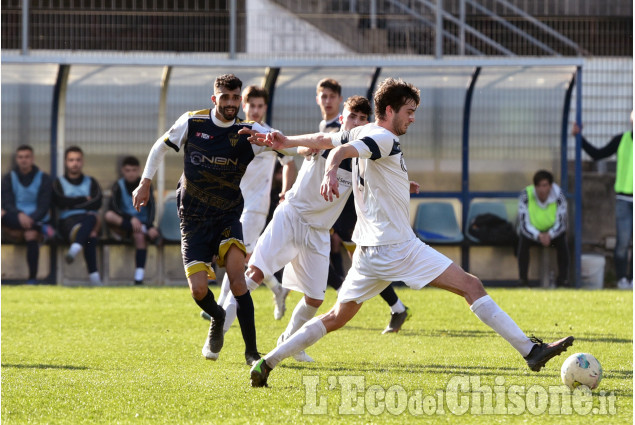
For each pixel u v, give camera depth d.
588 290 28.53
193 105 31.31
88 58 30.14
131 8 37.19
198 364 14.32
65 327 19.17
